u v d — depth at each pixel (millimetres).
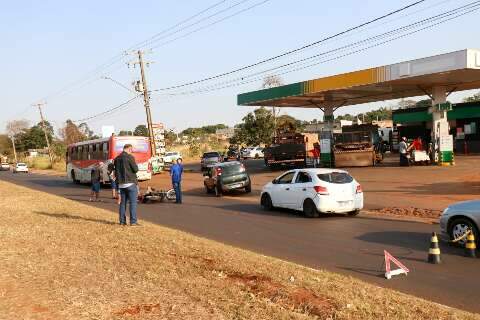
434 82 32219
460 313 6336
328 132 36969
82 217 15727
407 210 16672
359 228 13844
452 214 11070
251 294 6992
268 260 9367
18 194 26219
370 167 33781
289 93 38156
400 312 6230
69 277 7984
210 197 24000
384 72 30953
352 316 6082
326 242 11906
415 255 10234
